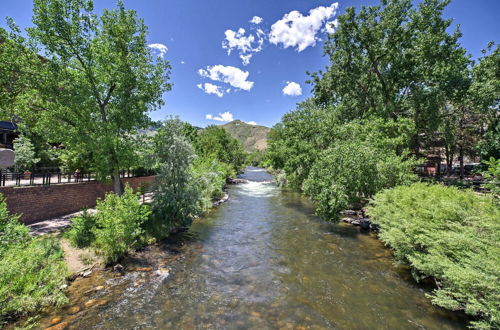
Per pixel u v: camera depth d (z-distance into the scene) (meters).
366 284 6.19
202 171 16.84
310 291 5.93
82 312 4.86
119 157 11.37
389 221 7.32
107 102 12.18
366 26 19.23
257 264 7.59
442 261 4.70
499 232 4.28
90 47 11.16
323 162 12.23
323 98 24.97
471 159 25.66
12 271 4.45
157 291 5.84
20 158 14.55
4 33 9.38
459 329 4.35
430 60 18.41
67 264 6.41
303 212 15.48
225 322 4.71
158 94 13.55
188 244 9.41
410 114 20.39
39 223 9.91
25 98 10.38
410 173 11.60
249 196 22.20
